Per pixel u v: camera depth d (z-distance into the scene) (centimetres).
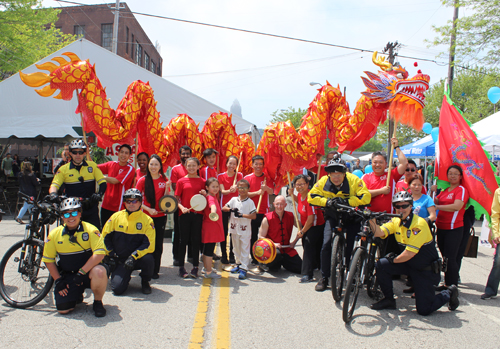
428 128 1012
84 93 552
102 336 333
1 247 668
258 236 591
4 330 341
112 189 560
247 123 1283
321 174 663
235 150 746
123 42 2973
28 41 1972
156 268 526
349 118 615
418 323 390
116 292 445
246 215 560
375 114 586
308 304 434
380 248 487
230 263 627
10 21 1805
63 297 379
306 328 365
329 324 378
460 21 1365
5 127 1102
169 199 514
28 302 398
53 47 2414
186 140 728
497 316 418
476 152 551
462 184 543
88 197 489
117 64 1155
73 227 392
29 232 435
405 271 422
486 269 645
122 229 454
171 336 337
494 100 799
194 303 426
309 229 540
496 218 490
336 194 468
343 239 464
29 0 1819
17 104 1127
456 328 378
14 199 1199
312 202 479
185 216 534
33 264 429
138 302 425
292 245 579
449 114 594
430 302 409
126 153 555
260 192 617
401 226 418
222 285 502
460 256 533
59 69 529
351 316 389
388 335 356
